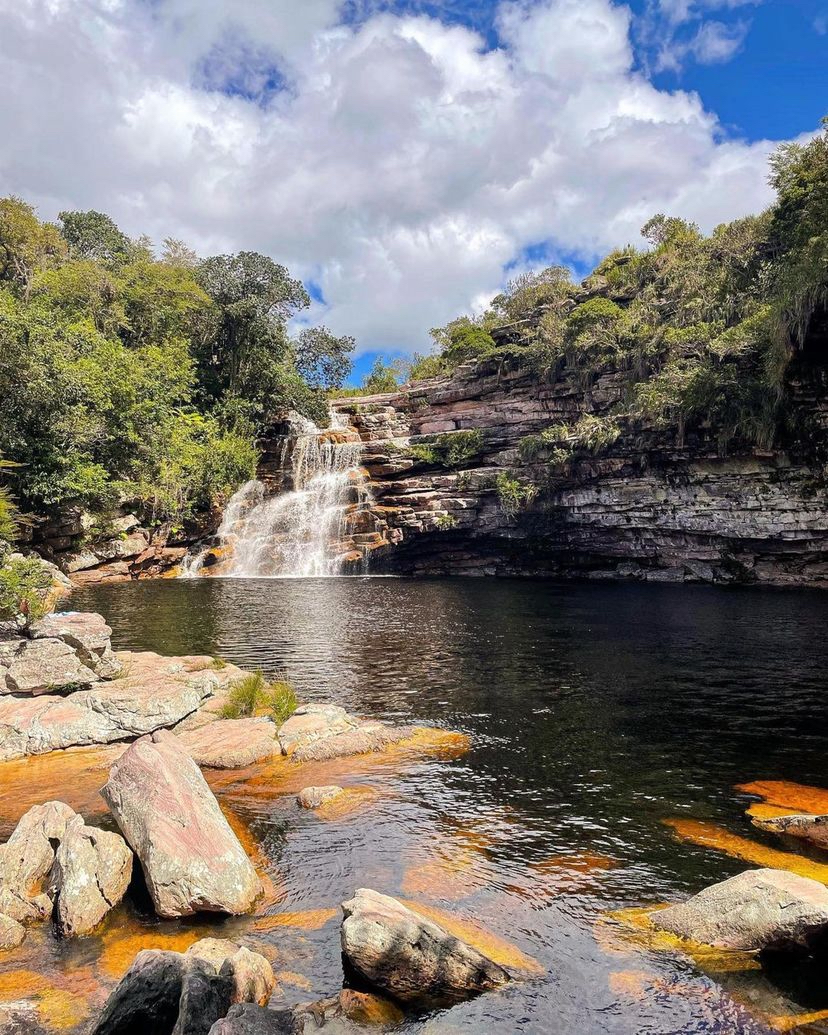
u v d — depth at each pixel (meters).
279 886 7.75
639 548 45.41
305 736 12.62
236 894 7.28
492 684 17.25
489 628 25.55
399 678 17.84
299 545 49.81
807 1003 5.73
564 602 33.12
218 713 13.98
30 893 7.62
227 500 50.62
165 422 46.34
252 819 9.55
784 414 36.00
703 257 50.19
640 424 41.62
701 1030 5.46
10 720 12.70
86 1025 5.48
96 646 15.88
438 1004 5.81
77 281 50.50
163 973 5.64
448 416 56.28
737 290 44.75
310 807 9.93
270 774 11.27
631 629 25.23
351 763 11.76
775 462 37.50
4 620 16.00
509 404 52.12
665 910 7.02
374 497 52.06
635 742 12.88
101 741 12.75
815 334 33.50
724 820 9.47
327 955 6.48
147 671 16.55
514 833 9.08
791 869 7.98
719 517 40.06
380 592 37.16
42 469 35.81
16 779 11.14
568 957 6.38
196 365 59.00
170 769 8.80
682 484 41.34
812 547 37.50
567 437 44.81
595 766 11.62
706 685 17.09
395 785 10.78
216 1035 4.86
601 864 8.21
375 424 58.53
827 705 15.27
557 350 50.31
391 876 7.93
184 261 72.25
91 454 40.12
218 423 55.06
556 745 12.70
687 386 38.44
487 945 6.53
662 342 43.50
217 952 6.21
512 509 47.09
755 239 46.53
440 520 48.84
